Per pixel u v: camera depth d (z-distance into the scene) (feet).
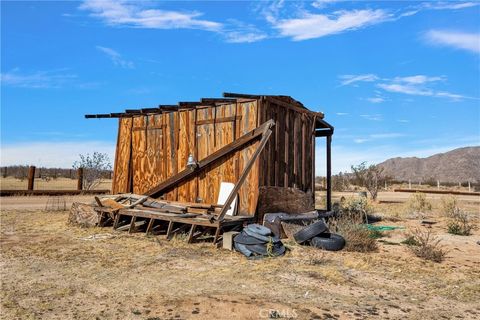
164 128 42.98
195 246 29.07
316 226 30.89
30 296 17.61
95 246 28.53
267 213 35.04
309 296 18.44
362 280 21.85
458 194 129.49
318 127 49.96
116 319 15.02
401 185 197.16
